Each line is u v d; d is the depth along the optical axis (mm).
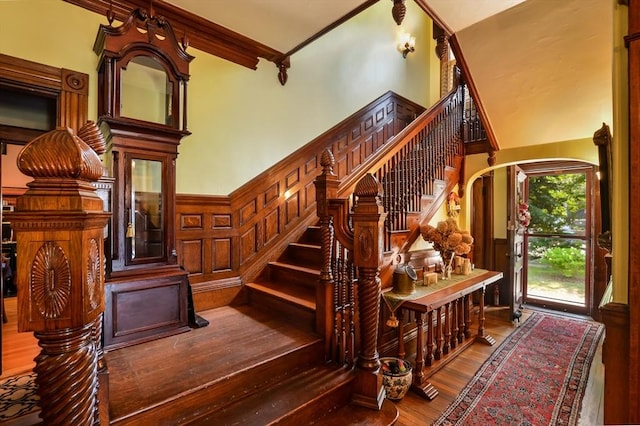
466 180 4059
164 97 2271
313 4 2406
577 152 3318
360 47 4453
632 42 1254
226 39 2895
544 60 2645
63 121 2180
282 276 3035
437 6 2254
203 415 1503
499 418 2094
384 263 2758
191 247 2734
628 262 1276
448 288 2861
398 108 5082
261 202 3229
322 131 3912
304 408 1607
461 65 2984
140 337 2064
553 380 2586
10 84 2025
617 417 1304
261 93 3285
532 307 4844
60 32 2180
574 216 4645
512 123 3402
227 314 2635
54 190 712
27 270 704
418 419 2086
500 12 2371
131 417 1329
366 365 1842
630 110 1258
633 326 1240
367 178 1858
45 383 735
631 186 1248
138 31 2102
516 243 4324
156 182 2238
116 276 2047
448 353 3008
